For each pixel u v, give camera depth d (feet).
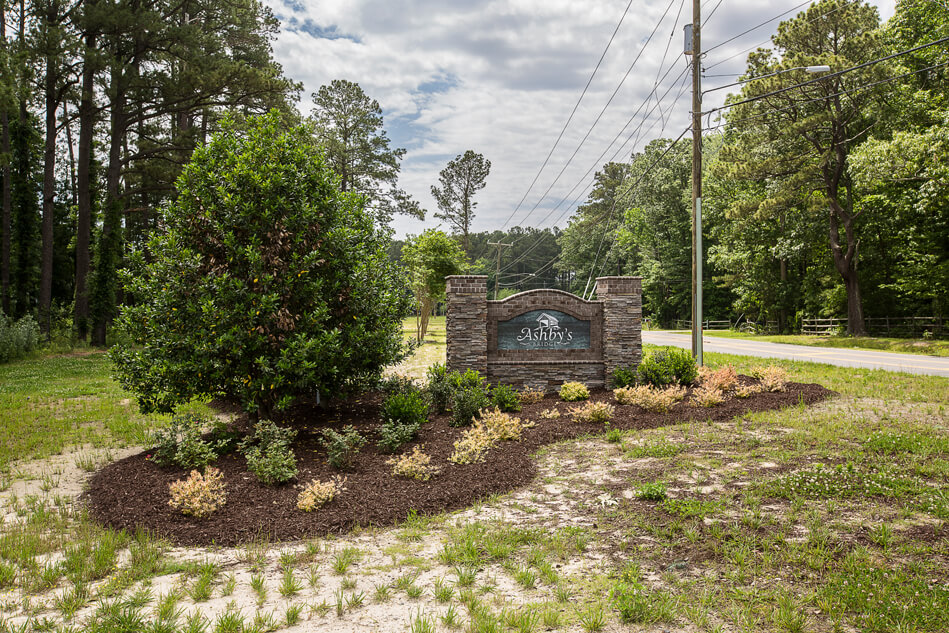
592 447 29.96
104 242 106.22
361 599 14.20
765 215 111.04
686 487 22.45
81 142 103.09
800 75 98.02
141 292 30.86
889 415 34.65
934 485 21.45
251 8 110.52
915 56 100.37
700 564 15.71
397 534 19.06
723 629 12.53
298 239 30.19
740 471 24.34
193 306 28.60
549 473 25.64
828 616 12.86
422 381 53.01
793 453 26.81
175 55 97.50
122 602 13.98
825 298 131.64
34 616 13.56
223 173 30.35
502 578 15.40
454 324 45.96
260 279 28.58
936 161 77.87
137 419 40.68
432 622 13.01
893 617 12.44
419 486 23.27
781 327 149.59
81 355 92.79
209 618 13.25
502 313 47.09
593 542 17.61
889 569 14.82
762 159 110.73
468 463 26.27
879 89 96.58
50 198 99.35
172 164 111.14
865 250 114.42
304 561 16.78
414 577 15.53
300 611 13.65
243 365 28.94
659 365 46.32
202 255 29.60
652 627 12.64
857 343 95.66
